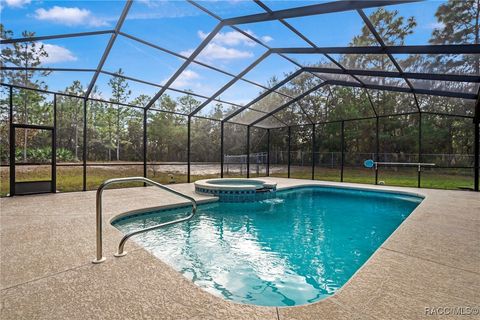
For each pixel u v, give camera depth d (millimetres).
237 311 1743
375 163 9922
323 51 6074
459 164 13180
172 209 5867
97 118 13680
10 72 6203
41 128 6855
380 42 5191
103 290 2010
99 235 2543
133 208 5211
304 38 5664
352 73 7148
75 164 7586
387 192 8617
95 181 10547
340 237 4398
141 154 15508
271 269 3191
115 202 5848
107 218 4383
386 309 1754
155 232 4566
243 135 19203
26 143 6969
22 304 1815
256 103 10133
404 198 7941
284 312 1729
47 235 3377
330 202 7508
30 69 6254
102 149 13828
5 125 7672
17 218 4262
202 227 4934
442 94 7484
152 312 1728
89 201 5891
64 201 5832
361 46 5508
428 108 11320
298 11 4609
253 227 4965
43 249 2883
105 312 1727
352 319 1642
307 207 6797
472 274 2307
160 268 2408
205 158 17922
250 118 11703
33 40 5238
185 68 7031
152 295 1942
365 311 1730
